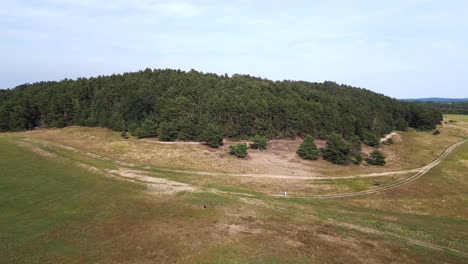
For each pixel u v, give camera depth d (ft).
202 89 337.72
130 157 218.18
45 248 80.33
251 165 217.97
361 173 218.18
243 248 84.38
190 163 213.05
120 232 91.81
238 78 417.49
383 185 191.52
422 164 251.39
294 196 159.02
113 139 268.62
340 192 173.88
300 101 341.21
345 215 129.49
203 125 280.31
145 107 314.96
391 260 83.87
